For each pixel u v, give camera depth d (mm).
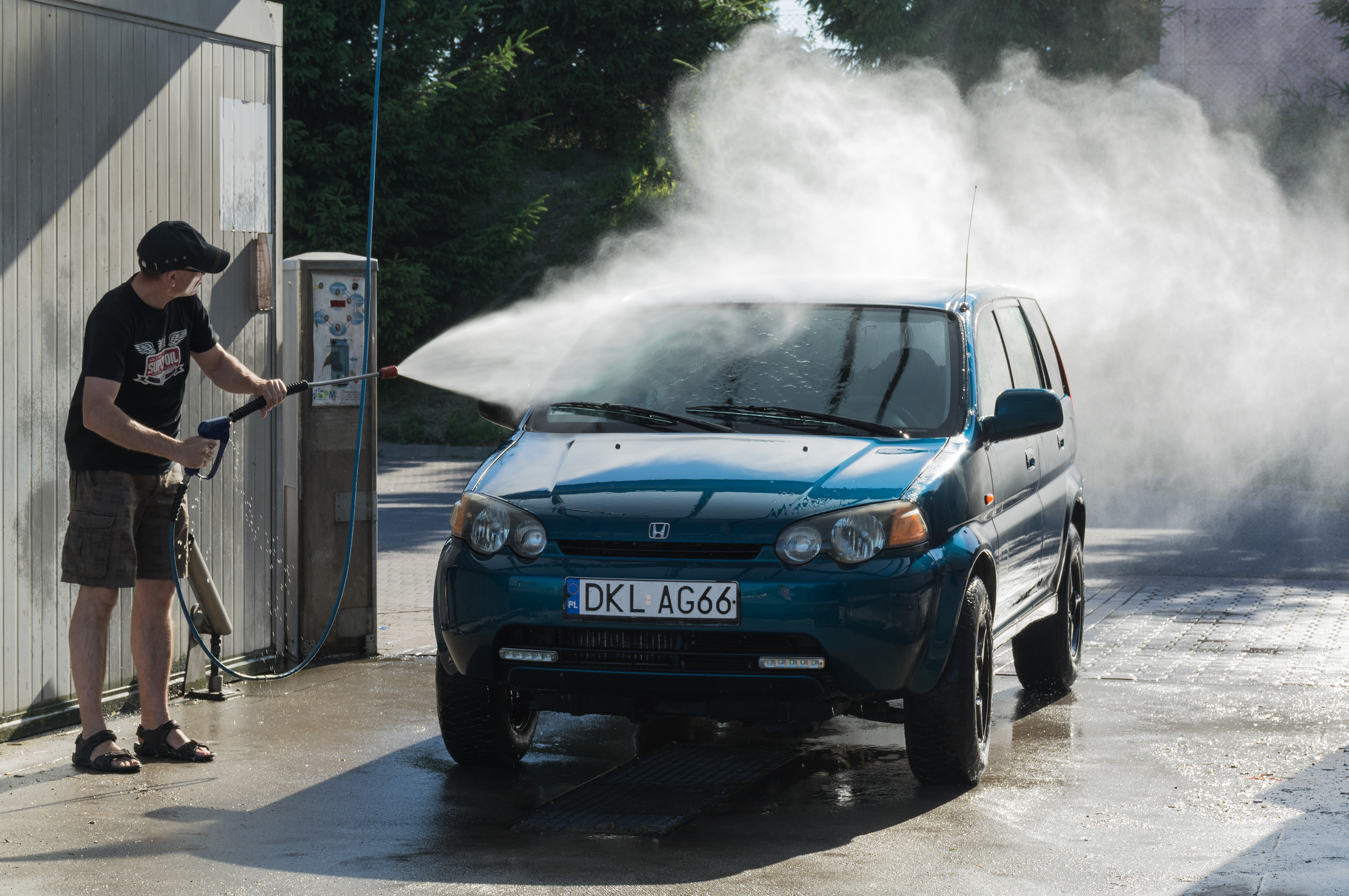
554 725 7117
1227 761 6297
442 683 6008
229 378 6367
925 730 5727
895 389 6434
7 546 6457
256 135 8000
